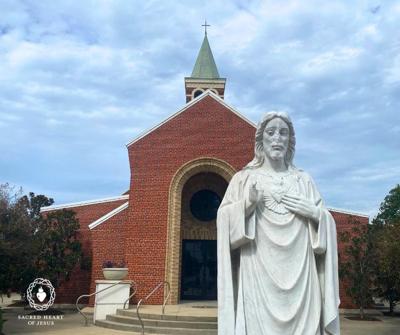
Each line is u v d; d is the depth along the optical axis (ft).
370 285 73.05
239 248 12.19
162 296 73.10
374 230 73.51
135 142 80.38
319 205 12.79
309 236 12.01
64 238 75.56
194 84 140.36
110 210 93.45
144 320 54.49
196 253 84.58
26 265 62.49
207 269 83.92
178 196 78.18
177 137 80.18
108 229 80.33
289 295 11.27
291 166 13.53
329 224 12.09
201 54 150.51
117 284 63.26
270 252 11.69
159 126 80.79
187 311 60.23
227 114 80.89
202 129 80.38
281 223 11.90
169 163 79.15
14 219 61.62
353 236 79.00
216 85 140.46
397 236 60.59
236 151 79.20
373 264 71.77
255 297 11.47
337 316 11.39
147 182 78.64
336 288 11.62
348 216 82.53
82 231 91.66
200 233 84.89
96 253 79.51
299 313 11.17
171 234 75.92
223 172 78.79
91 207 93.81
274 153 12.89
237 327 11.28
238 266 12.27
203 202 86.99
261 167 13.44
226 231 12.01
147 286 73.67
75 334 50.39
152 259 74.95
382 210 119.34
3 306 87.30
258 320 11.24
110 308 62.28
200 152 79.41
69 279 80.33
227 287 11.59
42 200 166.09
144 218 76.95
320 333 11.44
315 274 11.72
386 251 61.05
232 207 12.09
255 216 11.98
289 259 11.62
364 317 73.05
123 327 54.24
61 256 74.08
